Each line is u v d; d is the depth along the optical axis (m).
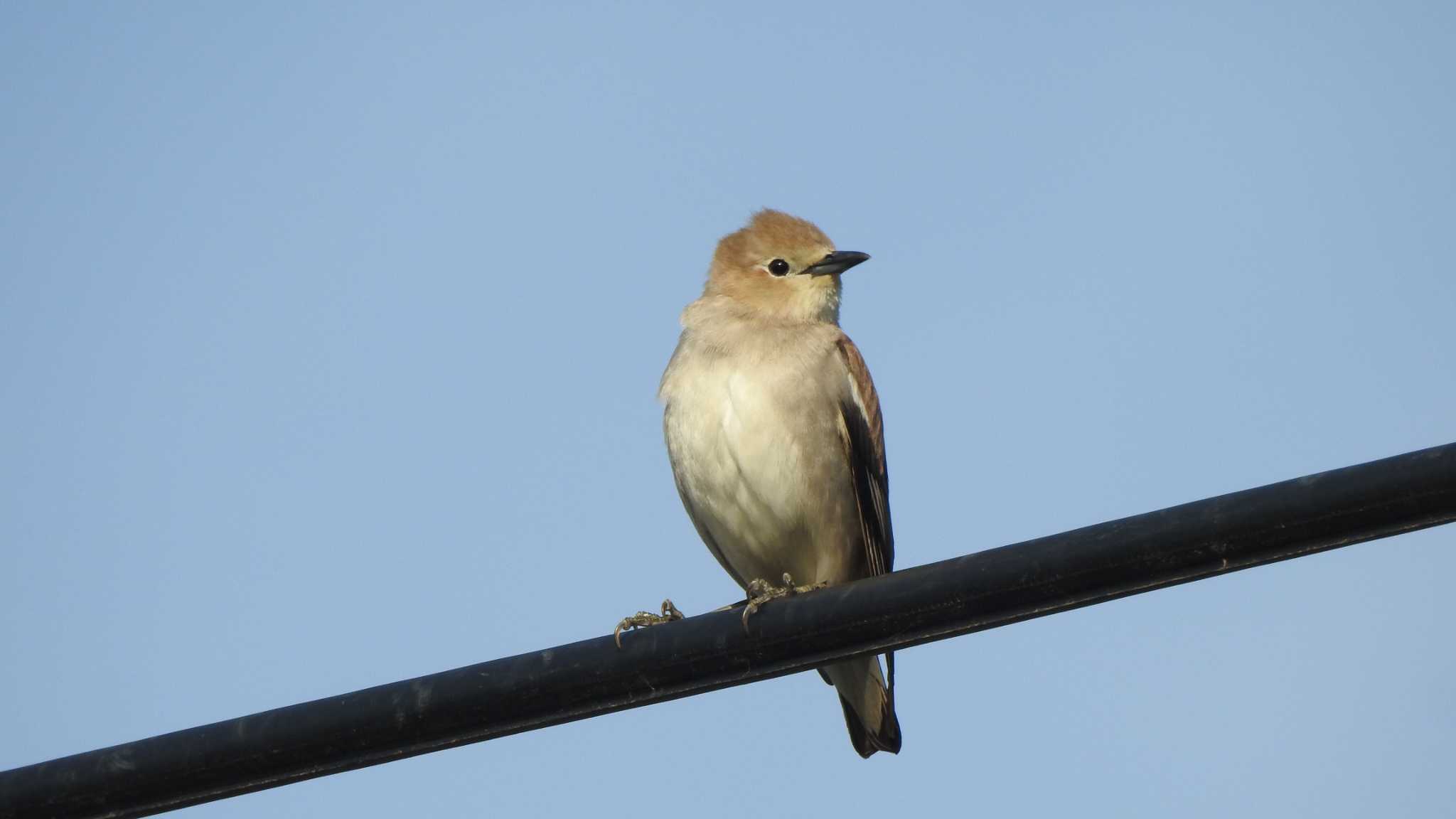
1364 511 9.16
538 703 10.80
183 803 10.91
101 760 10.90
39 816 10.90
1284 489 9.39
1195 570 9.65
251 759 10.77
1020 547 10.09
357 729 10.73
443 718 10.73
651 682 10.78
